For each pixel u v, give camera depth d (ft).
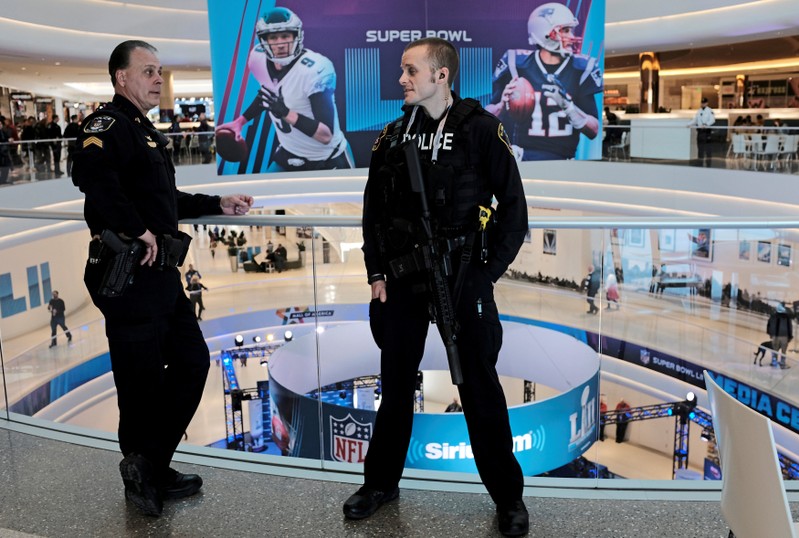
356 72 30.19
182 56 52.95
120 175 6.92
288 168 30.42
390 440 7.31
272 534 7.00
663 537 6.84
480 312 6.93
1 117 49.70
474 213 6.77
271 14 29.66
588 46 30.55
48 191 40.19
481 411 7.06
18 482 8.07
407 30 29.96
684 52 63.52
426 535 6.95
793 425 9.89
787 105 59.62
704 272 10.73
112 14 48.96
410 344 7.20
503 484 7.05
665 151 43.80
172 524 7.21
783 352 10.14
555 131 30.91
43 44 45.85
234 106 30.14
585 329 11.23
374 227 7.27
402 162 6.89
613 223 7.52
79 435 9.25
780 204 38.27
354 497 7.31
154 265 7.13
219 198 8.09
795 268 9.89
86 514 7.41
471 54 30.09
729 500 4.75
